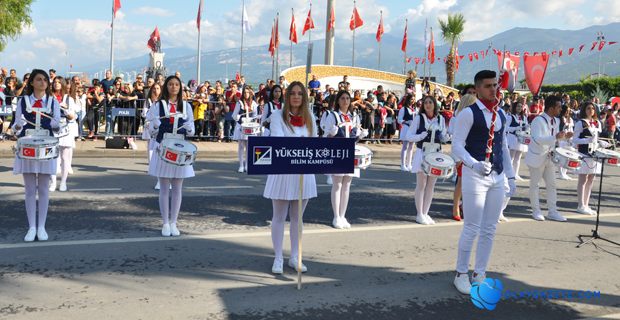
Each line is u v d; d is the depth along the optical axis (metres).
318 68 29.44
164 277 4.99
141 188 9.61
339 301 4.55
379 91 20.92
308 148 4.62
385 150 17.73
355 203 9.02
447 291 4.89
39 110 6.07
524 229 7.61
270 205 8.52
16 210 7.47
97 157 13.91
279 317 4.16
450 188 11.09
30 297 4.40
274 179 5.10
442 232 7.19
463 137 4.73
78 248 5.82
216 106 17.92
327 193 9.79
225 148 16.05
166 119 6.50
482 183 4.73
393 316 4.27
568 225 7.99
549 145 8.22
